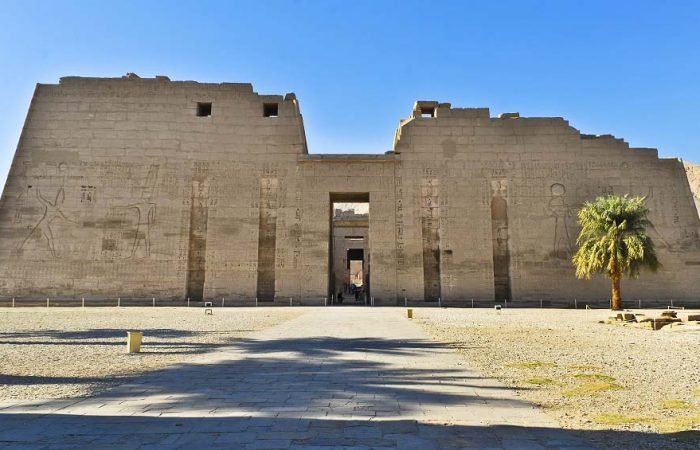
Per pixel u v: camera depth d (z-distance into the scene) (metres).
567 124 40.78
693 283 38.16
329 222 39.22
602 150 40.34
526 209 39.50
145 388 7.88
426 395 7.39
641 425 5.75
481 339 14.91
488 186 39.91
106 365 10.28
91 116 39.62
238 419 6.01
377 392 7.60
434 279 38.78
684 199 39.53
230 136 40.12
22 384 8.26
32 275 37.00
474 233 39.09
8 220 37.59
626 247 29.77
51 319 23.45
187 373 9.25
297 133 40.31
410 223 39.09
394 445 5.00
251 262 38.25
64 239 37.62
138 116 39.81
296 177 39.62
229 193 39.28
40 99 39.72
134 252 37.81
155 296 37.34
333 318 23.95
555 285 38.38
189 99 40.44
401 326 19.36
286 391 7.66
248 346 13.37
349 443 5.07
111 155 39.09
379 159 39.84
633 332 17.42
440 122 40.72
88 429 5.55
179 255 38.03
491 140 40.53
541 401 7.04
